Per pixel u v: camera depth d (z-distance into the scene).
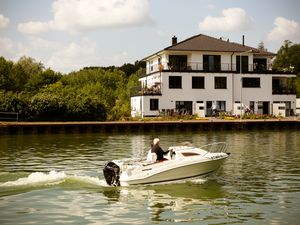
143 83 67.94
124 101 69.12
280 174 19.86
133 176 17.03
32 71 104.31
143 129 46.97
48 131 45.59
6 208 13.84
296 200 14.90
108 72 99.19
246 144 33.56
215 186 17.30
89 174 19.91
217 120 49.91
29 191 16.06
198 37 61.19
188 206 14.20
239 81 58.84
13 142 35.94
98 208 13.92
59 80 82.44
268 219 12.74
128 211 13.61
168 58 58.22
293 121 50.22
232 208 13.93
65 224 12.30
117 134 44.50
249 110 56.84
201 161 18.36
